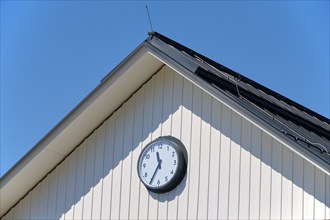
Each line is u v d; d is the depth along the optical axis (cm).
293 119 2481
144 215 2402
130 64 2414
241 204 2286
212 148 2352
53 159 2539
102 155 2495
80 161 2523
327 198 2192
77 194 2508
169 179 2372
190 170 2366
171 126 2416
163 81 2453
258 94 2519
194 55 2533
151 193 2406
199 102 2392
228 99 2294
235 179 2306
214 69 2505
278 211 2241
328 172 2159
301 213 2214
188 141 2384
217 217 2308
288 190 2238
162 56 2378
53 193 2545
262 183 2272
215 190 2325
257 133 2302
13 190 2567
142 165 2420
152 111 2452
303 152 2189
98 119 2502
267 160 2277
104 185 2475
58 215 2522
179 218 2355
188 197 2355
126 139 2472
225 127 2345
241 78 2600
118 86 2445
